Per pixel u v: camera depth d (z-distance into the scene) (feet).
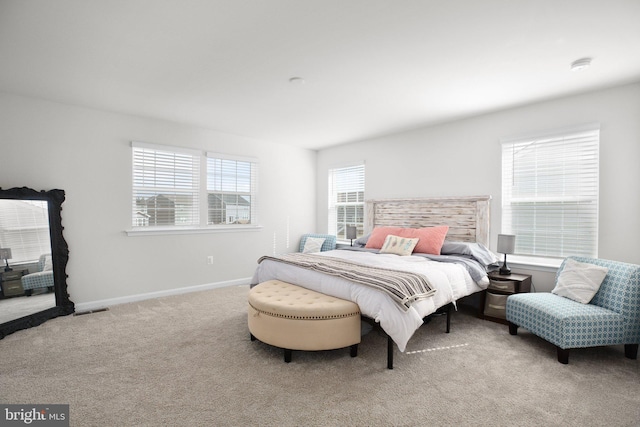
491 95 10.78
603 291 8.82
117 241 12.99
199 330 10.14
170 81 9.75
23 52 7.90
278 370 7.63
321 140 17.53
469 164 13.30
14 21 6.53
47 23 6.63
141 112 12.85
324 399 6.45
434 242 12.53
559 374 7.49
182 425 5.67
